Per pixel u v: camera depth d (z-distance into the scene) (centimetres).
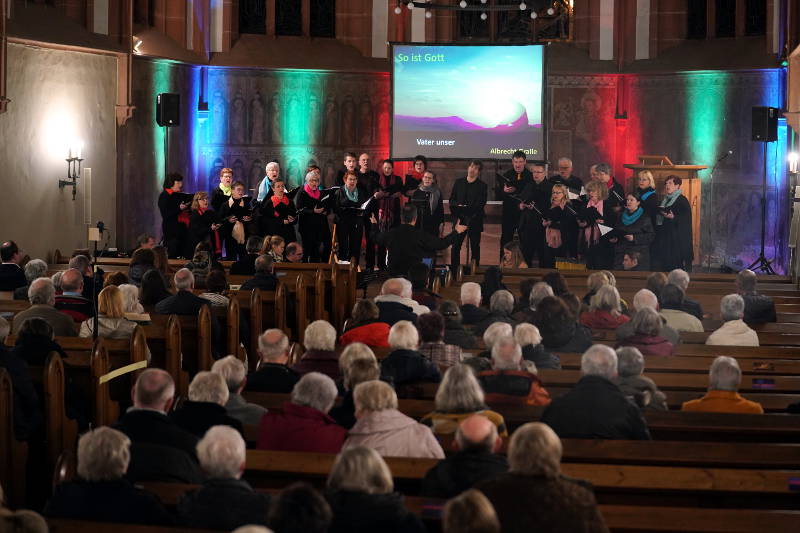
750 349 912
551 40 2325
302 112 2291
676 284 1158
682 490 548
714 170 2230
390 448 585
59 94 1872
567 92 2306
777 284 1557
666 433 680
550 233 1808
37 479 790
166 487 525
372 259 1922
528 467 447
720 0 2242
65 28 1880
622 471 555
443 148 2172
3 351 731
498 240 2123
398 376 751
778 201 2145
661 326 921
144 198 2086
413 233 1490
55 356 760
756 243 2188
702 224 2245
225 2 2227
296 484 386
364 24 2316
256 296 1139
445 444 606
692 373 855
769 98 2169
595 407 630
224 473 480
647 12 2281
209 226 1814
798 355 906
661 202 1850
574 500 439
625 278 1584
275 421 608
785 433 668
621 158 2316
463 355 817
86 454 481
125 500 479
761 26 2205
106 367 809
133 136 2050
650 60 2283
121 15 1983
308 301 1338
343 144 2308
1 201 1748
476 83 2155
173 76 2148
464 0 1988
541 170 1856
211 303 1093
